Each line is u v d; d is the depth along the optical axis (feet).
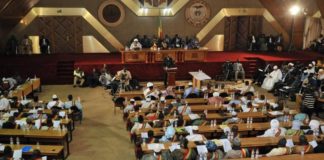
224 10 80.48
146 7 77.87
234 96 45.44
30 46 75.15
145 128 34.47
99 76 63.93
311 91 47.01
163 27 79.51
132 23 78.54
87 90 61.05
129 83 58.65
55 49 77.71
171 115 38.27
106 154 36.68
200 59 68.49
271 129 33.60
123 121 46.11
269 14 81.61
